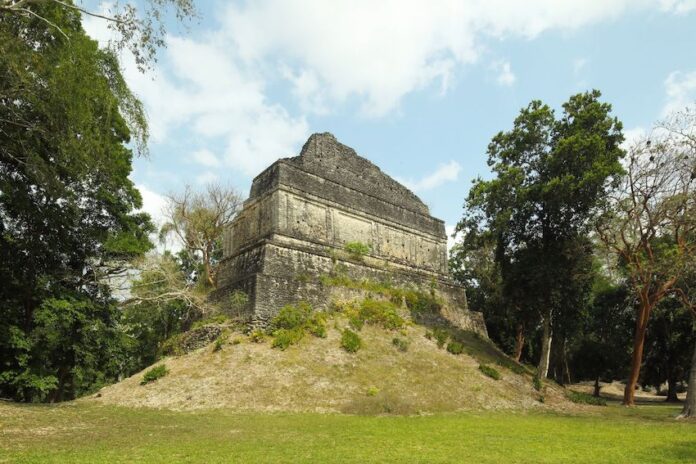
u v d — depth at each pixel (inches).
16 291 847.1
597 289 1503.4
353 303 1147.3
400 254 1397.6
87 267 965.2
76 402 767.1
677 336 1358.3
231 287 1074.1
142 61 601.6
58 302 820.0
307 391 799.7
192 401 746.2
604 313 1487.5
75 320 895.1
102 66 623.2
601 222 1042.7
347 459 400.8
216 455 411.5
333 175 1322.6
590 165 1033.5
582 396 1095.6
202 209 1390.3
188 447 451.8
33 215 807.1
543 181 1103.0
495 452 447.2
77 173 714.8
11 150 690.8
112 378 1414.9
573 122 1096.2
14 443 452.4
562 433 592.7
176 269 1326.3
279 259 1091.9
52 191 695.1
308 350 928.3
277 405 747.4
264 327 977.5
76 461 375.6
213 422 624.4
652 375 1592.0
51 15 659.4
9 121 627.2
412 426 621.3
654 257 1016.9
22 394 906.7
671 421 762.8
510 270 1140.5
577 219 1088.2
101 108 649.6
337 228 1264.8
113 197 942.4
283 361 874.8
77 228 913.5
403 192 1509.6
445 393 885.2
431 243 1503.4
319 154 1318.9
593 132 1071.6
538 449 468.8
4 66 553.6
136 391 799.1
